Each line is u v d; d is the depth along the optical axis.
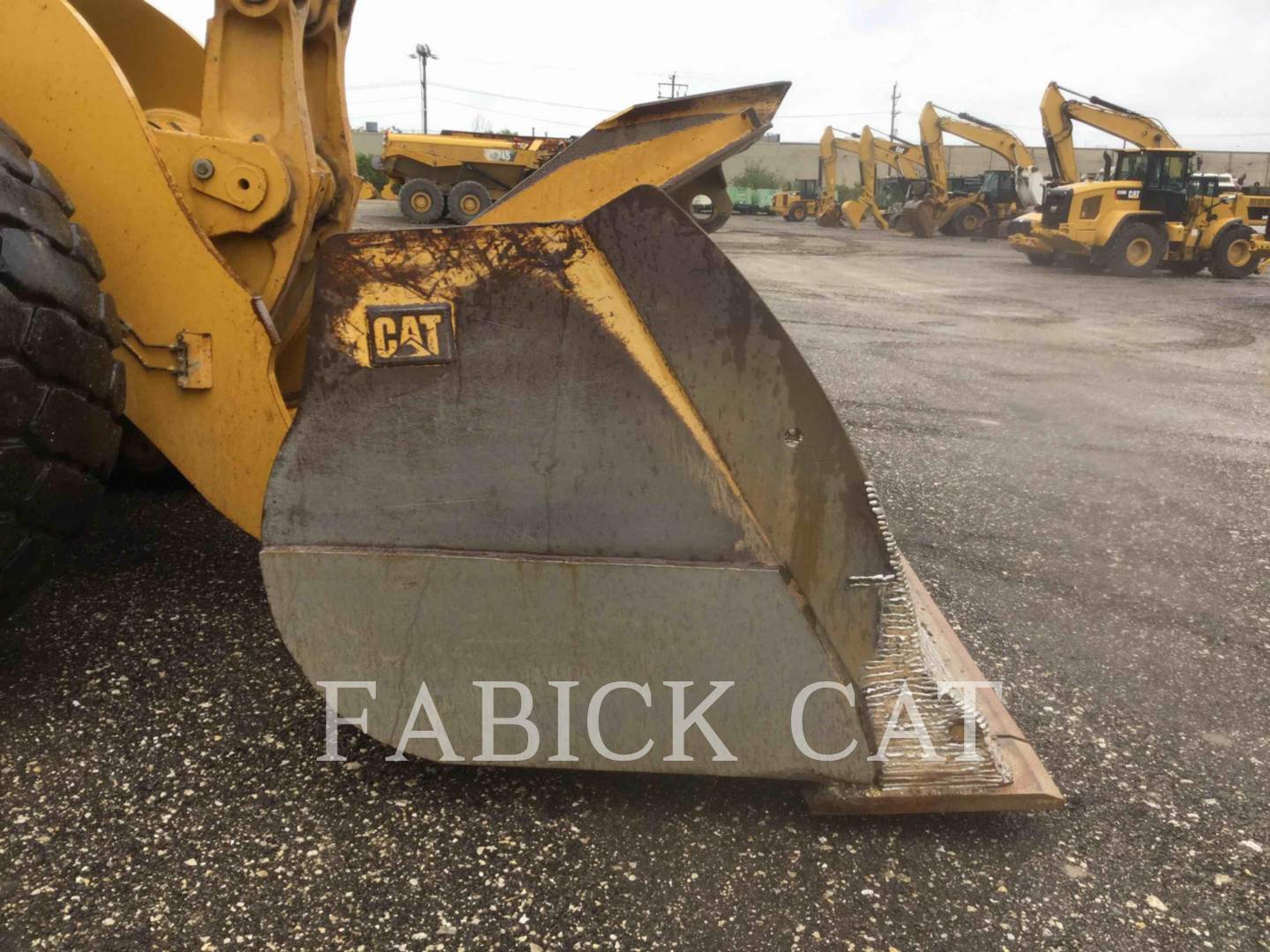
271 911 1.47
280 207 2.15
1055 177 21.02
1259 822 1.85
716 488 1.58
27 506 1.72
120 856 1.57
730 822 1.74
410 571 1.62
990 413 5.61
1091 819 1.83
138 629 2.28
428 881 1.56
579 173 2.24
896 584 1.64
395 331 1.56
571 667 1.64
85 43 1.92
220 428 2.06
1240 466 4.63
